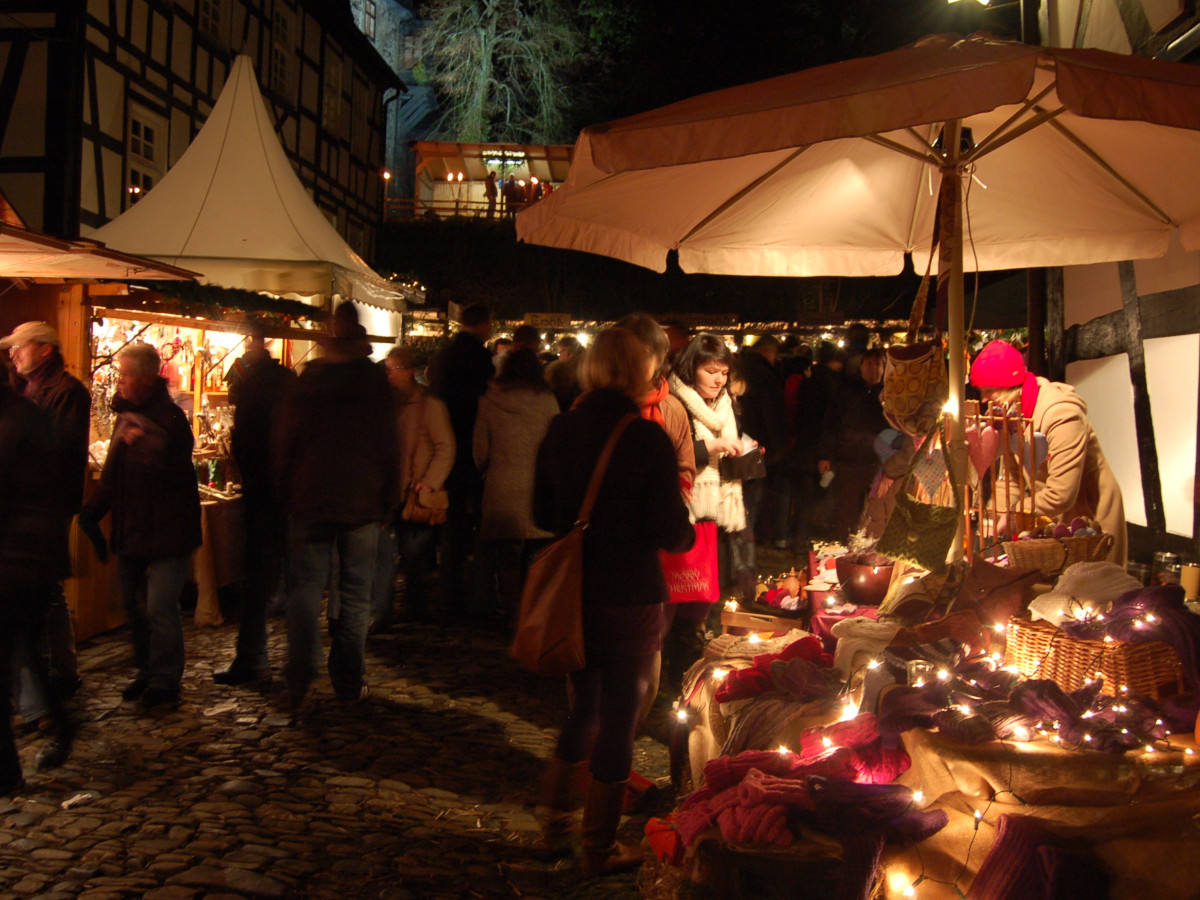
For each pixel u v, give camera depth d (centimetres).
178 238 808
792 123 250
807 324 1539
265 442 496
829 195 438
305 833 329
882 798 233
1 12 1127
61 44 1130
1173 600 268
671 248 450
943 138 336
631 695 302
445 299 2220
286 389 469
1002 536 366
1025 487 382
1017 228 475
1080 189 430
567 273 2267
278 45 1700
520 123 2998
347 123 2048
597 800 301
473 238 2308
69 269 535
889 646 290
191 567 627
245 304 696
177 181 854
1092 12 695
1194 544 551
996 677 275
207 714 449
